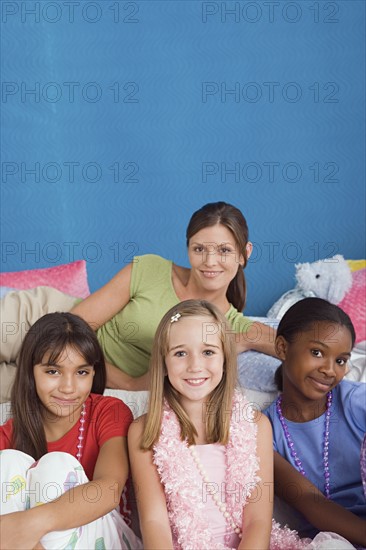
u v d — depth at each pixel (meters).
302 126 2.86
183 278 2.02
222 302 1.99
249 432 1.51
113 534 1.43
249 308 2.90
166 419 1.51
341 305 2.39
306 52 2.84
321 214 2.88
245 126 2.86
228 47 2.84
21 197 2.86
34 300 2.04
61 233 2.87
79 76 2.84
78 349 1.55
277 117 2.86
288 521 1.61
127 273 2.02
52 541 1.32
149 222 2.88
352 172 2.87
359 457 1.61
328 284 2.44
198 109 2.85
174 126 2.86
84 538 1.37
